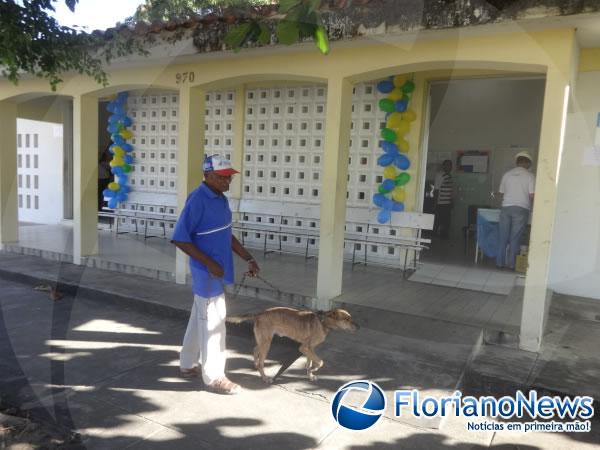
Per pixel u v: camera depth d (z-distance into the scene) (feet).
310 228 23.09
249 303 17.08
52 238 27.09
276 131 24.43
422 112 19.99
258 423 9.98
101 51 16.63
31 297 18.21
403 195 20.54
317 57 16.08
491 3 12.06
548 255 12.74
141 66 19.36
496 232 16.17
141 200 29.09
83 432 9.53
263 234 25.18
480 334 13.58
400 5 13.17
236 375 12.26
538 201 12.78
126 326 15.84
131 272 21.11
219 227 11.13
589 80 15.31
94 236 22.98
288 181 24.31
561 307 14.70
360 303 15.98
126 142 29.55
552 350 13.06
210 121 26.35
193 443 9.24
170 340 14.69
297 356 13.43
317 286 16.66
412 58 14.47
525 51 12.92
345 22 13.92
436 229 19.15
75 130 22.03
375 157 21.85
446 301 16.10
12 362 12.75
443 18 12.70
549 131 12.64
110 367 12.63
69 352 13.52
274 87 24.25
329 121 16.05
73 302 17.79
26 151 32.68
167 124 28.07
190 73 18.74
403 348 13.43
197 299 11.37
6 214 25.91
